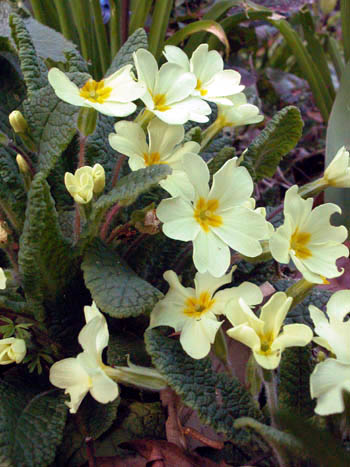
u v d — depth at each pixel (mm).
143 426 195
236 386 172
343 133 259
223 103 189
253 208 183
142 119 180
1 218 209
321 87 375
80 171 165
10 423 168
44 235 166
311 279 160
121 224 207
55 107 181
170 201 161
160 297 167
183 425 196
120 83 169
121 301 164
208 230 164
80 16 317
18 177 204
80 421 187
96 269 174
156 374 167
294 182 389
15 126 181
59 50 252
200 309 172
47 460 165
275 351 147
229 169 165
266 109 444
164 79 180
